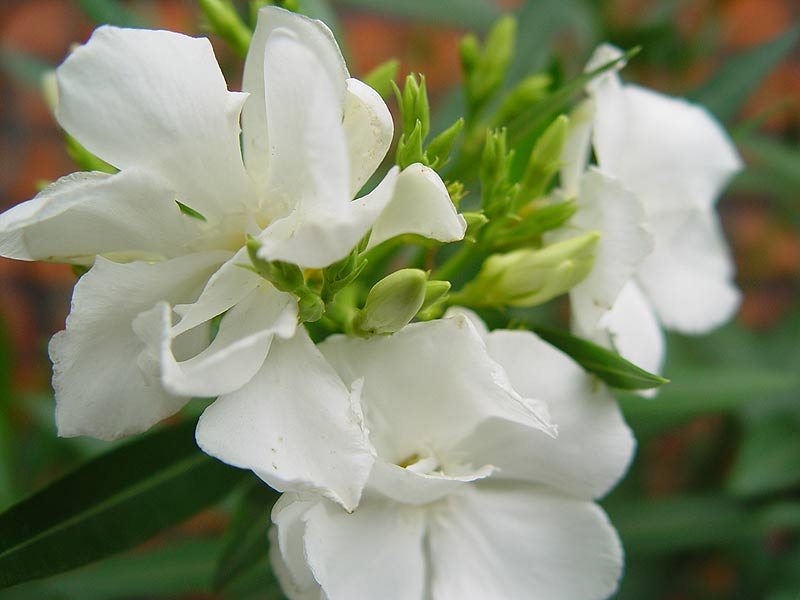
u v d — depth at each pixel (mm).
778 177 257
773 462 225
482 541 151
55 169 354
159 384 125
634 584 250
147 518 155
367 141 130
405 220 133
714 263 186
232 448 124
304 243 121
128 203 126
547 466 151
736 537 220
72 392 129
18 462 234
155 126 125
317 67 116
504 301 157
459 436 146
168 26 326
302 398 128
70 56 122
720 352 261
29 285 339
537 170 160
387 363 138
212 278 125
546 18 216
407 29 354
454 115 208
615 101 163
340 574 140
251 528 159
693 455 276
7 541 147
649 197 179
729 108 210
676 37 259
